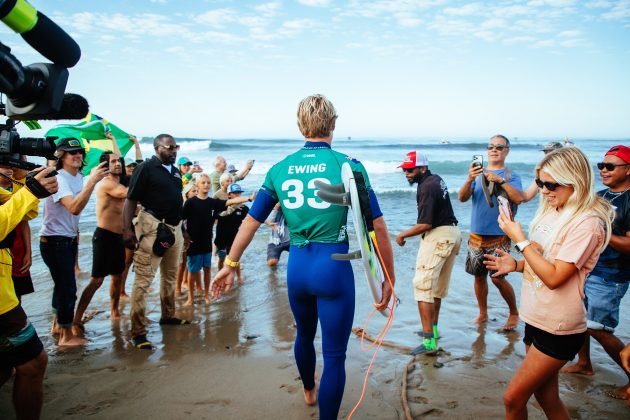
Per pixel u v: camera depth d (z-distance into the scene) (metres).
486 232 4.70
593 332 3.44
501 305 5.51
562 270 2.21
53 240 4.27
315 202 2.62
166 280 4.96
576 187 2.28
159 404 3.30
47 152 2.55
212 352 4.27
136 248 4.50
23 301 5.90
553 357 2.30
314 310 2.91
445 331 4.72
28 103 2.02
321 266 2.63
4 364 2.61
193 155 36.59
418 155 4.44
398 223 10.98
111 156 4.89
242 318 5.25
